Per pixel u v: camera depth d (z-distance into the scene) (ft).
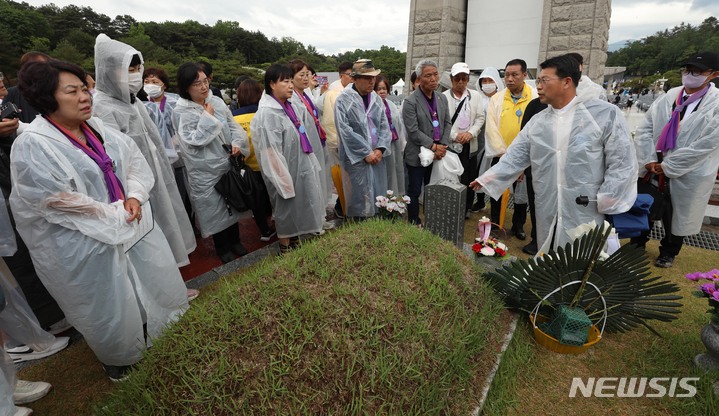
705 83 11.30
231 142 12.78
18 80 6.56
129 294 7.27
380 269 7.01
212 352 5.34
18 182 6.39
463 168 15.97
